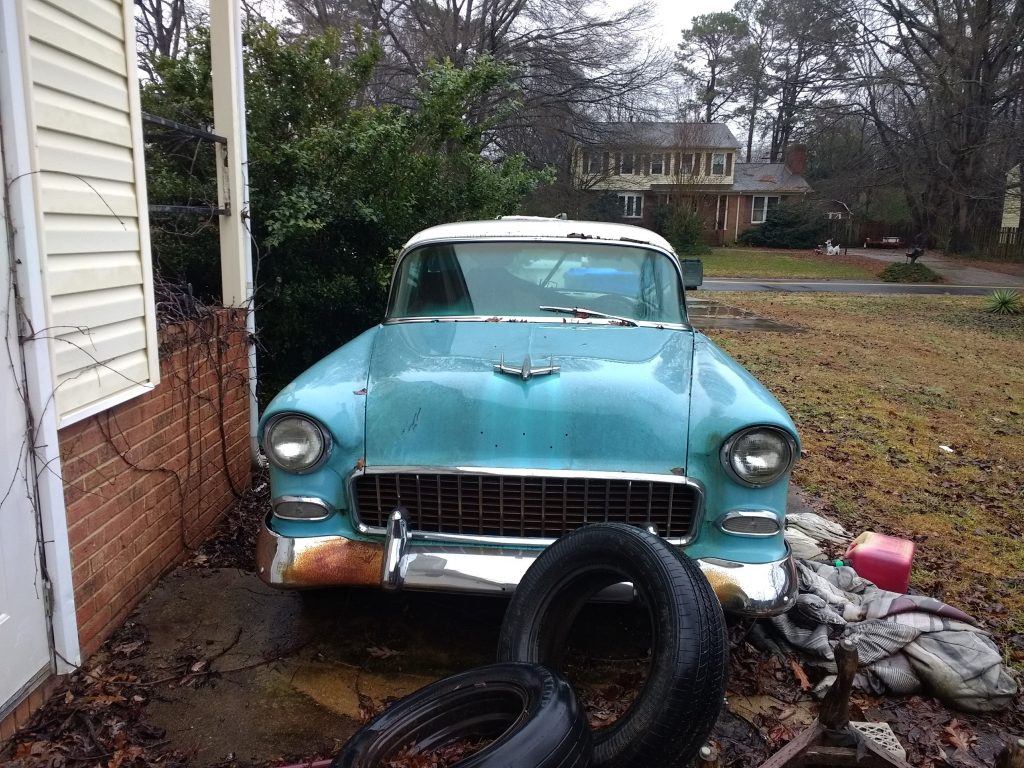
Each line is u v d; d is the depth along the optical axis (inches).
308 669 116.3
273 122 245.6
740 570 108.1
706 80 2258.9
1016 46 1220.5
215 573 145.7
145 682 111.3
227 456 172.7
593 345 133.6
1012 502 211.3
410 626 129.0
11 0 93.6
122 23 119.3
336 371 123.1
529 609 101.0
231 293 187.0
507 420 110.4
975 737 107.3
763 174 2026.3
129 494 128.3
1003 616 145.0
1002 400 339.0
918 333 548.1
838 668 91.0
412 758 88.7
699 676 83.7
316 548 113.0
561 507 110.2
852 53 1375.5
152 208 154.4
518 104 327.6
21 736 98.7
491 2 1031.6
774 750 101.8
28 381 99.6
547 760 75.9
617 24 1064.2
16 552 98.3
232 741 100.3
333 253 253.6
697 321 582.2
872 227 1729.8
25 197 96.6
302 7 966.4
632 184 1812.3
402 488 112.3
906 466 239.1
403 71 959.0
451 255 160.2
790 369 386.0
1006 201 1551.4
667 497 109.6
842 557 158.4
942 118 1293.1
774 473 107.1
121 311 121.4
